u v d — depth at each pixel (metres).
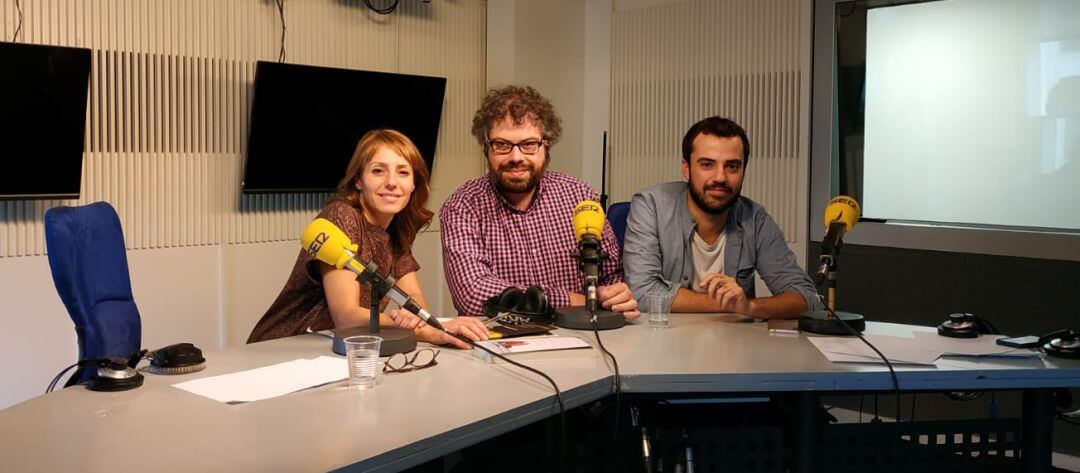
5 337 3.65
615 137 5.64
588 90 5.79
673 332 2.46
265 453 1.37
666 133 5.38
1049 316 4.01
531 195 2.84
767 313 2.69
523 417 1.69
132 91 4.02
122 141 3.99
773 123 4.92
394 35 5.06
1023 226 4.12
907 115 4.45
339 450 1.39
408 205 2.48
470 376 1.91
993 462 2.32
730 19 5.06
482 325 2.24
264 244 4.59
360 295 2.43
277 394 1.72
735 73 5.05
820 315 2.51
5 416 1.56
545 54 5.56
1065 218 3.99
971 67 4.23
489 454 2.15
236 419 1.56
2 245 3.62
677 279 3.00
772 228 3.04
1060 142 3.98
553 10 5.59
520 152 2.68
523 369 1.98
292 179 4.55
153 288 4.12
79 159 3.71
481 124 2.77
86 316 2.13
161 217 4.14
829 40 4.68
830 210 2.52
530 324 2.43
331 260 2.09
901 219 4.51
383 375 1.90
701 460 2.21
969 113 4.25
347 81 4.63
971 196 4.27
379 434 1.48
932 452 2.29
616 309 2.59
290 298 2.42
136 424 1.52
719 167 2.89
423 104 5.04
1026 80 4.07
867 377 2.00
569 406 1.80
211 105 4.30
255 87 4.29
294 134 4.49
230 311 4.45
